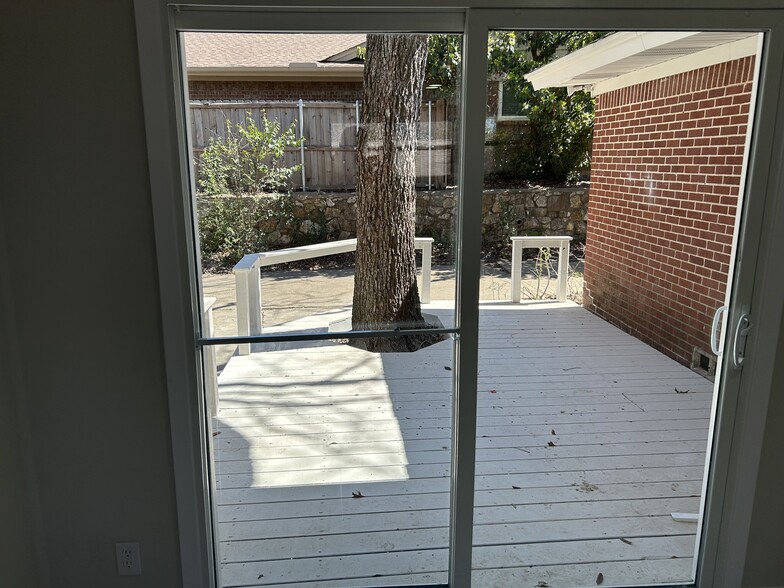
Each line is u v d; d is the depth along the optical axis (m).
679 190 2.31
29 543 1.66
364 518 2.03
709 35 1.66
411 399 1.88
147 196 1.54
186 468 1.71
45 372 1.62
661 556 2.13
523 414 3.26
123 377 1.65
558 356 3.23
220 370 1.79
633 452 2.86
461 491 1.84
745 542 1.92
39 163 1.50
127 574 1.78
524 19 1.53
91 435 1.68
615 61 1.80
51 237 1.54
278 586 1.92
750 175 1.69
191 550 1.76
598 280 2.43
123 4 1.43
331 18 1.53
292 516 2.05
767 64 1.61
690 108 2.03
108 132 1.49
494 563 2.09
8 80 1.45
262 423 1.90
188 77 1.55
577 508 2.43
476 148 1.63
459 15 1.55
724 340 1.81
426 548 1.99
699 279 2.46
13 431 1.59
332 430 2.00
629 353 2.95
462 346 1.73
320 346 1.79
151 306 1.61
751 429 1.83
